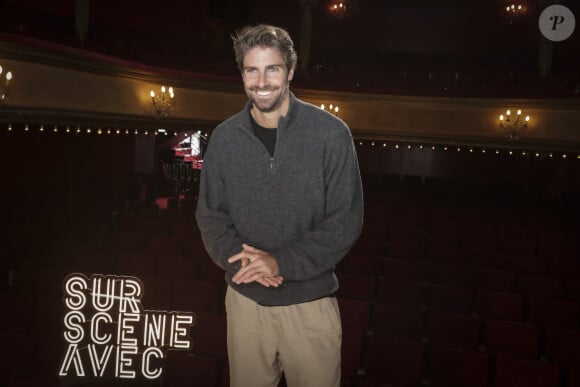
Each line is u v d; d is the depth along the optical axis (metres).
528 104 13.72
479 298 7.45
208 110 13.34
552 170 17.70
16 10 11.91
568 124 13.38
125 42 14.47
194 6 16.75
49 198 10.82
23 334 5.61
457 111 14.52
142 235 9.20
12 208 9.63
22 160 9.98
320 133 1.62
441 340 6.47
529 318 7.27
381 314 6.73
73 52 9.66
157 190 16.61
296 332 1.70
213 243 1.74
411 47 19.64
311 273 1.63
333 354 1.74
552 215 15.72
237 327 1.76
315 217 1.68
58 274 7.31
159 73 12.17
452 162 19.22
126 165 14.22
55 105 9.43
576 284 8.09
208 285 7.23
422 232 10.98
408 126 14.85
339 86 15.63
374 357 5.83
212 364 5.38
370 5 19.75
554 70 17.14
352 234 1.64
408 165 19.52
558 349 6.19
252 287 1.72
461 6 19.19
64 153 11.37
